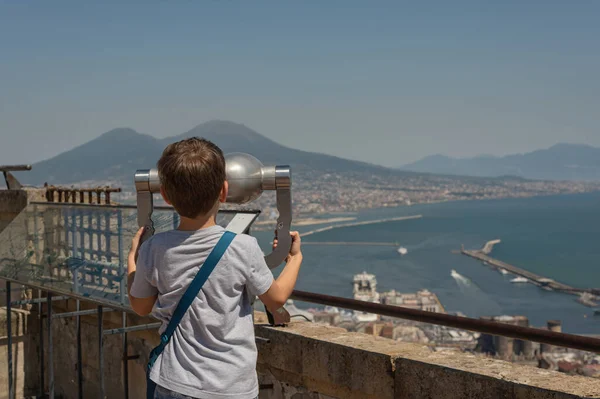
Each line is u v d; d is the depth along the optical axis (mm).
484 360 2705
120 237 3234
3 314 5203
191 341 1783
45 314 5418
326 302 3490
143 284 1883
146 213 2219
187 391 1748
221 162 1835
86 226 3436
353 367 2945
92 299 3418
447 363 2652
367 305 3254
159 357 1834
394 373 2793
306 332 3256
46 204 3807
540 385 2340
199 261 1799
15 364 5293
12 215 5855
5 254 4113
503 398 2408
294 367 3230
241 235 1853
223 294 1789
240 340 1807
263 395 3436
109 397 4754
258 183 2180
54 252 3705
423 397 2672
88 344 4973
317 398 3141
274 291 1866
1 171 5918
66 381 5242
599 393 2232
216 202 1846
